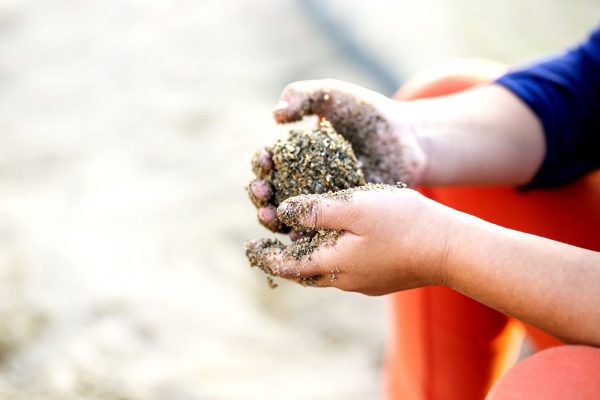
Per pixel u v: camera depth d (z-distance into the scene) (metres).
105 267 1.26
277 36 2.13
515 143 0.90
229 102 1.79
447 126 0.90
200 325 1.19
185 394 1.09
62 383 1.09
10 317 1.17
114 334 1.16
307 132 0.85
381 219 0.78
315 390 1.13
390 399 0.99
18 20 2.28
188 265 1.29
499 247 0.77
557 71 0.92
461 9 2.30
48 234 1.32
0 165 1.56
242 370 1.14
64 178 1.51
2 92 1.88
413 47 2.07
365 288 0.82
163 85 1.89
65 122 1.74
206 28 2.20
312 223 0.79
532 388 0.73
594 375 0.73
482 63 1.00
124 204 1.42
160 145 1.63
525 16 2.24
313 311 1.27
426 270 0.79
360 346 1.22
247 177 1.50
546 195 0.90
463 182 0.90
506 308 0.78
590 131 0.90
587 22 2.20
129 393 1.08
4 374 1.10
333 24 2.18
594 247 0.88
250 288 1.29
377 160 0.89
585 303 0.76
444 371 0.94
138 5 2.37
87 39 2.16
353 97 0.88
